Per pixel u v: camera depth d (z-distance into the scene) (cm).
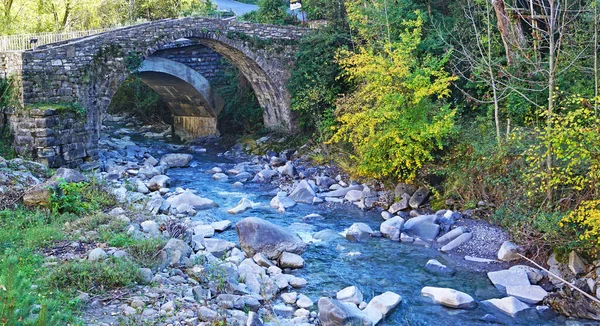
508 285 1129
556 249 1197
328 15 2583
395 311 1030
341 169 2166
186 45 3025
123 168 2298
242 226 1303
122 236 1128
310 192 1880
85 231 1194
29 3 3369
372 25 2194
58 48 2128
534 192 1345
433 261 1260
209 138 3228
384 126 1770
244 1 5122
